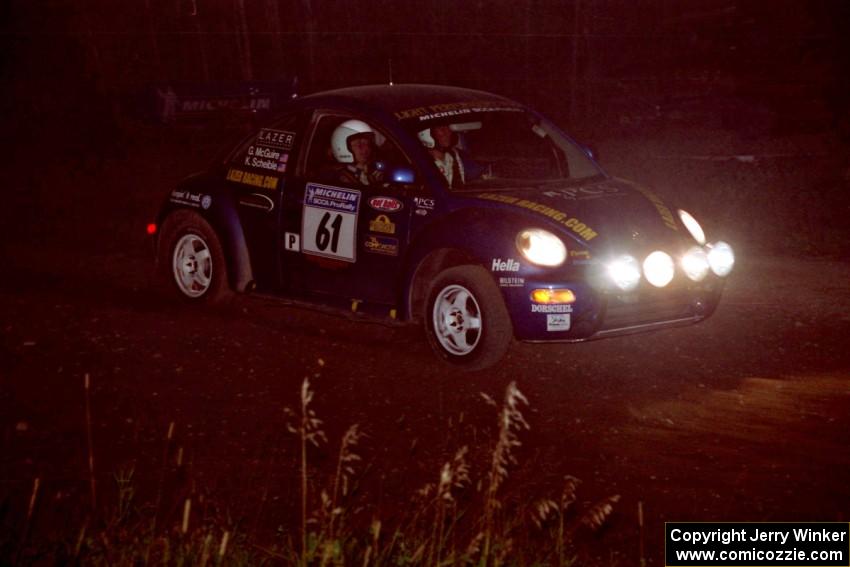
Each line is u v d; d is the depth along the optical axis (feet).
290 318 36.76
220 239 36.52
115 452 24.22
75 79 124.88
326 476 23.16
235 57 144.77
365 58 138.31
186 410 27.20
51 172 81.61
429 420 26.91
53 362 30.99
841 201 62.64
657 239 31.04
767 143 94.38
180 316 36.68
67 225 57.26
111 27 138.72
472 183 32.73
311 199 34.37
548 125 36.06
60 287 41.52
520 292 29.50
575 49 116.78
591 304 29.55
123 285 41.91
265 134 36.52
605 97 116.16
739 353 33.14
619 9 117.29
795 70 106.11
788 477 23.89
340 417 26.99
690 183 71.15
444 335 31.22
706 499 22.72
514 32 128.88
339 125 34.81
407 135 32.78
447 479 18.33
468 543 19.84
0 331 34.32
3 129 111.24
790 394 29.37
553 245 29.66
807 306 39.11
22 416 26.37
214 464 23.68
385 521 20.86
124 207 64.49
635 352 33.09
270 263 35.65
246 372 30.53
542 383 30.07
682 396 29.14
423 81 134.21
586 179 34.22
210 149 98.37
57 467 23.21
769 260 48.42
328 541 17.42
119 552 18.38
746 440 26.04
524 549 19.84
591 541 20.85
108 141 103.30
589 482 23.39
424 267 32.17
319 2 140.56
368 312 33.22
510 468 23.82
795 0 107.04
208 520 20.31
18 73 125.80
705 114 106.93
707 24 112.37
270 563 18.79
